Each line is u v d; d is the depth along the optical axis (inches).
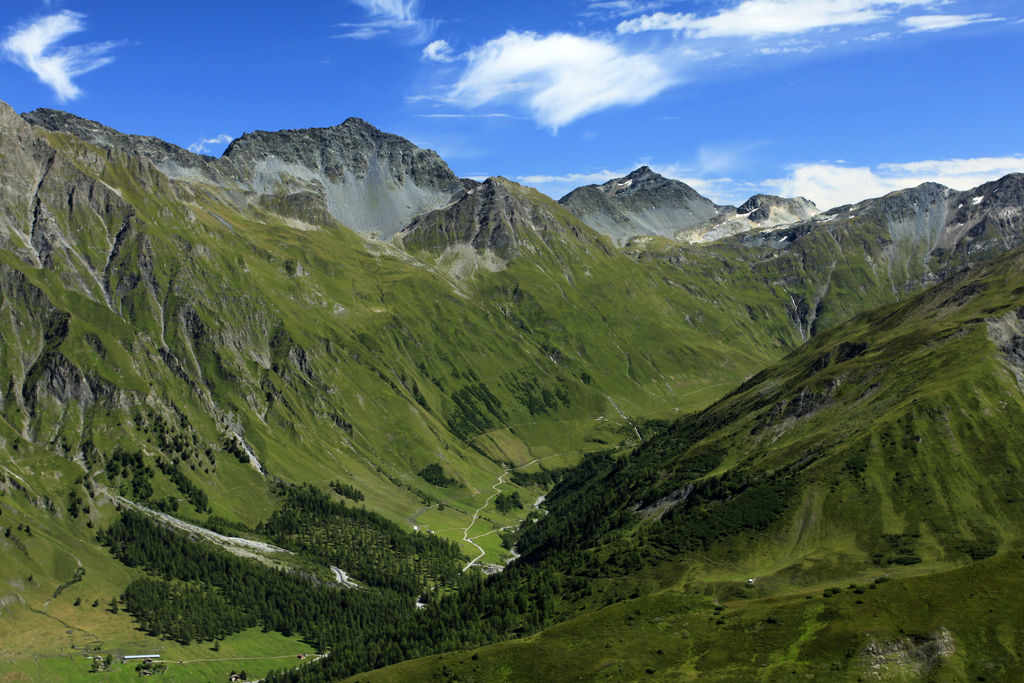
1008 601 6599.4
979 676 6176.2
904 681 6318.9
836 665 6604.3
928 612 6776.6
